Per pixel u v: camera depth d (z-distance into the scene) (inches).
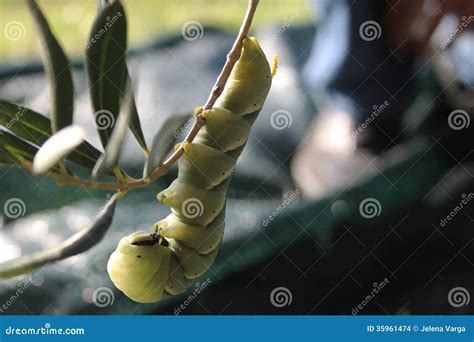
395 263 30.0
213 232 12.1
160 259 11.7
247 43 12.1
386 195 30.2
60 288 26.4
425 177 30.9
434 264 30.2
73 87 10.8
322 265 29.4
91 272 27.0
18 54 48.6
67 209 31.3
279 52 41.2
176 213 12.1
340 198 30.0
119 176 10.4
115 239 28.3
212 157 11.8
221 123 11.8
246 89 12.1
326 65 35.4
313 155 34.5
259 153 35.5
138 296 11.8
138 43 48.2
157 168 10.8
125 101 10.7
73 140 8.7
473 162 31.4
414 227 30.2
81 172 31.8
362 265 29.8
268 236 29.2
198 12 58.9
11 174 32.4
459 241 30.3
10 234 29.8
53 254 11.0
